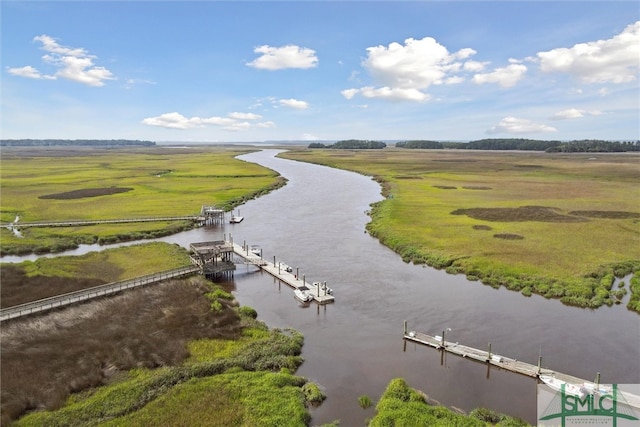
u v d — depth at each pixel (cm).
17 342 3644
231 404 2844
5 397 2912
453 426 2605
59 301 4328
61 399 2911
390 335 3994
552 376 3209
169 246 6819
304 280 5184
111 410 2773
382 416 2697
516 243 6681
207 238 7550
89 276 5525
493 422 2744
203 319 4175
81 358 3425
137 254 6450
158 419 2703
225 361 3366
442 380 3250
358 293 5012
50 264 5906
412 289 5119
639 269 5531
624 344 3794
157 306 4453
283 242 7219
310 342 3859
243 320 4200
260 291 5122
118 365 3356
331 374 3334
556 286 4969
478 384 3197
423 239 6962
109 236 7456
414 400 2900
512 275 5344
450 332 4038
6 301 4609
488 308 4572
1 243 6906
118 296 4609
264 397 2908
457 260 5909
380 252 6638
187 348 3641
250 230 8094
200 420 2695
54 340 3694
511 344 3809
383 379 3266
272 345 3684
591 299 4684
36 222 8344
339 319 4341
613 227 7656
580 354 3634
